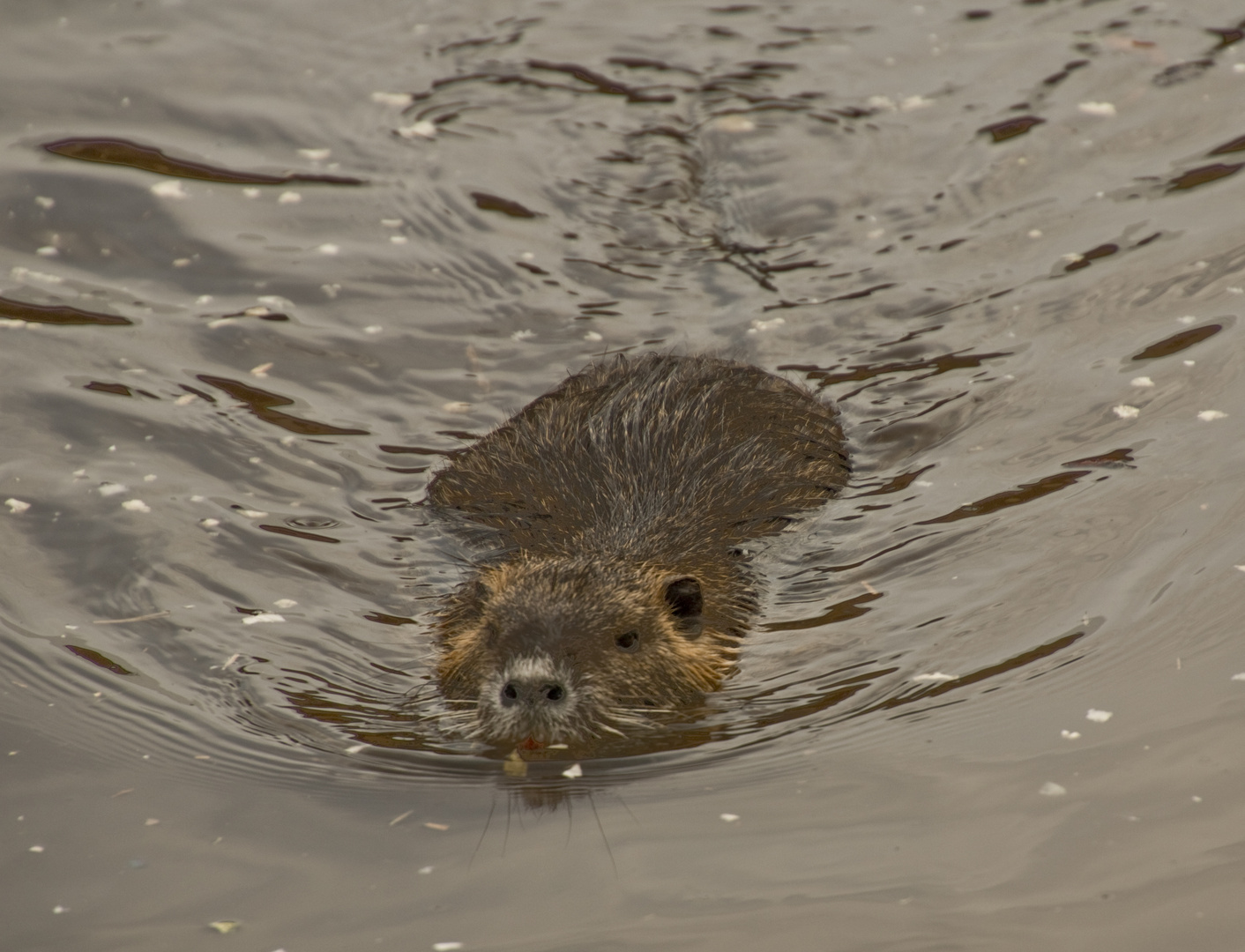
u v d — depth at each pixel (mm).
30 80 18578
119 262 15508
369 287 15477
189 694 9781
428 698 9984
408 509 12383
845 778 8609
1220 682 9094
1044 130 17609
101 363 13805
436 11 20922
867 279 15656
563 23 20812
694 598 10703
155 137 17688
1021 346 14070
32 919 7414
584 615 10023
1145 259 14906
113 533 11547
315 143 17906
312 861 7930
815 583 11344
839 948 7016
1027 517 11484
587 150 18078
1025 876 7496
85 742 9148
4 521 11578
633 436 12836
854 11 20906
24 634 10289
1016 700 9250
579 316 15336
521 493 12406
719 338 14961
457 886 7676
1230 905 7148
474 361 14633
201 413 13297
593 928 7254
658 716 9859
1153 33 19453
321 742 9312
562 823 8312
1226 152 16578
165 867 7867
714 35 20422
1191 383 12766
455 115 18641
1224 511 10930
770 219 16844
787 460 12656
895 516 12008
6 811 8398
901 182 17188
